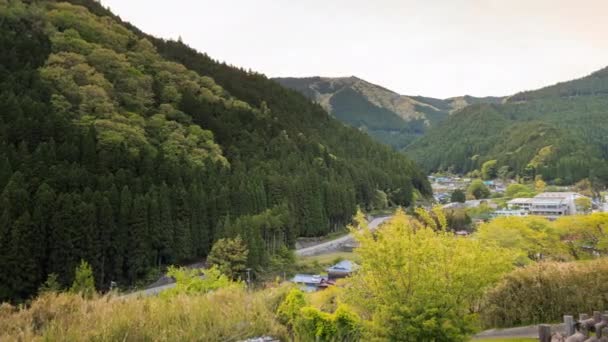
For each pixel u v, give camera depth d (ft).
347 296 37.81
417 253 33.22
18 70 253.03
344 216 302.45
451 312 32.53
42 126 205.36
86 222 154.81
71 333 21.85
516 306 51.85
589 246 130.82
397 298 32.37
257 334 25.77
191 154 268.00
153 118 286.87
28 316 24.25
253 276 181.37
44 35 309.83
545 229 132.16
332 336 28.48
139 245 172.14
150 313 24.64
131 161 216.54
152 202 181.98
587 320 32.81
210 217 209.77
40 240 145.89
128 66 338.54
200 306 26.14
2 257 136.46
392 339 31.37
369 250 33.94
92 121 241.14
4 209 143.33
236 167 276.21
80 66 288.71
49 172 174.19
